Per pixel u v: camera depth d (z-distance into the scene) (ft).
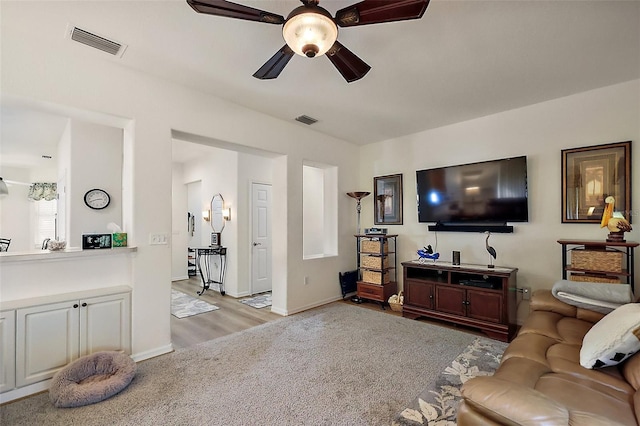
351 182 16.60
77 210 11.22
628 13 6.29
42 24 6.69
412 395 6.95
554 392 4.48
